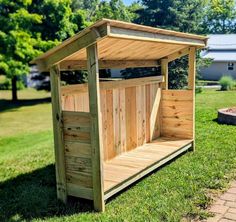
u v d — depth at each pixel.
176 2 16.70
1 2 14.08
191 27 16.55
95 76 3.26
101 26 3.01
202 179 4.16
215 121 8.07
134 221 3.15
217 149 5.52
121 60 4.90
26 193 4.00
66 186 3.69
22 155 5.89
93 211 3.45
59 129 3.62
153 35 3.72
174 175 4.37
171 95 5.85
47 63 3.57
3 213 3.48
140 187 4.01
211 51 27.91
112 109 4.69
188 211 3.30
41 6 15.62
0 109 14.46
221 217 3.18
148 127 5.65
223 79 18.73
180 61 14.34
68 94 3.92
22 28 14.69
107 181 3.74
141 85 5.37
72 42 3.29
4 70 14.40
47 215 3.40
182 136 5.79
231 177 4.22
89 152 3.45
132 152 5.02
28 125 10.55
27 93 20.86
